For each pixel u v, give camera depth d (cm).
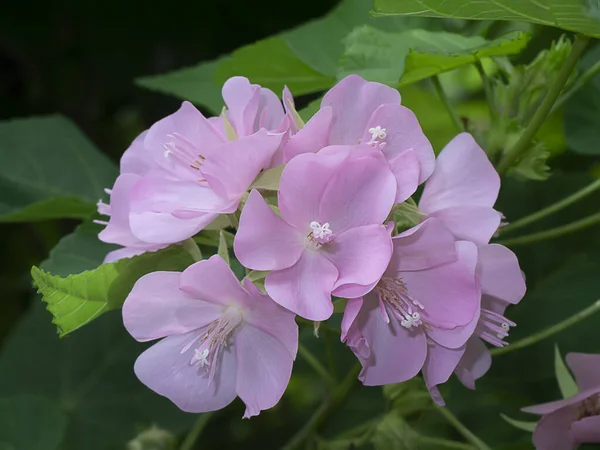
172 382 20
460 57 23
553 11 19
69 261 25
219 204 19
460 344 19
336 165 18
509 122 25
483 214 20
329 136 20
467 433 25
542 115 23
